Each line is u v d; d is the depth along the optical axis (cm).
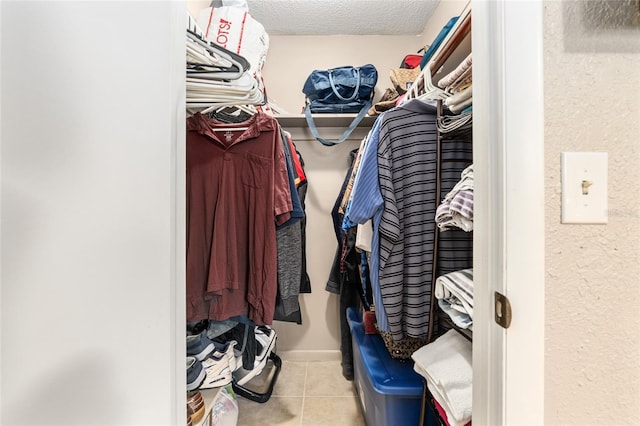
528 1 44
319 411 145
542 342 44
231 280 96
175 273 49
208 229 96
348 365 175
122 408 47
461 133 88
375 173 94
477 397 51
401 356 117
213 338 102
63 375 47
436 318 97
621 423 46
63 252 46
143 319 47
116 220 46
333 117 170
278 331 198
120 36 46
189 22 82
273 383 165
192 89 73
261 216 98
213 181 97
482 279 49
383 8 168
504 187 45
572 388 45
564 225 45
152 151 46
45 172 46
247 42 118
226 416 118
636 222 46
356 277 166
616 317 45
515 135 44
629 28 45
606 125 45
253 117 100
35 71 46
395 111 97
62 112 46
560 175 44
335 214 179
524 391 44
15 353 47
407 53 192
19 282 46
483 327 49
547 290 44
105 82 46
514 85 44
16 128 46
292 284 108
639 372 46
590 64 45
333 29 187
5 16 45
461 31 86
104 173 46
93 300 47
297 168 144
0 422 47
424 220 96
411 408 98
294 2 163
